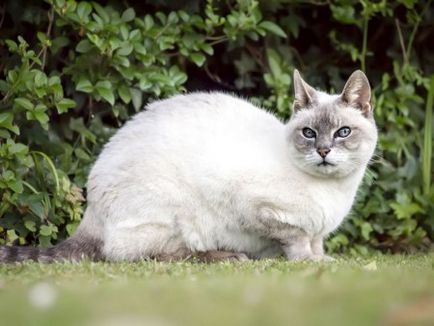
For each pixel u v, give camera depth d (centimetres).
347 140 710
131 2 889
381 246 937
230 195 711
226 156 712
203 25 870
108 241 712
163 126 731
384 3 916
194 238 721
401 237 930
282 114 898
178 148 716
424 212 927
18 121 818
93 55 827
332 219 725
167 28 854
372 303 456
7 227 801
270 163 713
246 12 875
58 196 804
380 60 987
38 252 719
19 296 492
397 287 502
